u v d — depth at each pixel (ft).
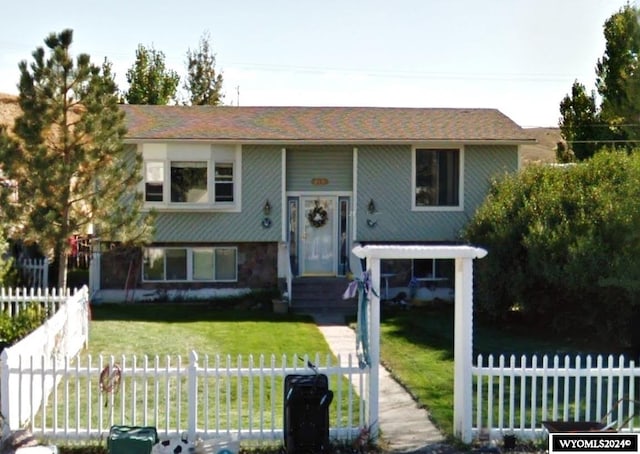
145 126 81.30
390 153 82.99
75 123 62.49
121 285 81.41
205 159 79.77
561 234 58.75
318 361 33.91
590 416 37.40
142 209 78.79
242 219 81.46
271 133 81.46
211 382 45.78
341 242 84.43
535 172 69.67
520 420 35.73
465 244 71.10
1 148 61.00
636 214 53.67
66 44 62.44
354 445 33.35
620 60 92.48
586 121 110.63
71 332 49.83
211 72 174.29
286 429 32.17
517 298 63.36
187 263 82.07
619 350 57.31
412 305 79.36
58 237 61.52
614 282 52.39
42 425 33.24
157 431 33.09
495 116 90.79
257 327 66.18
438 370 49.03
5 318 50.88
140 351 54.60
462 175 83.35
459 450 33.17
